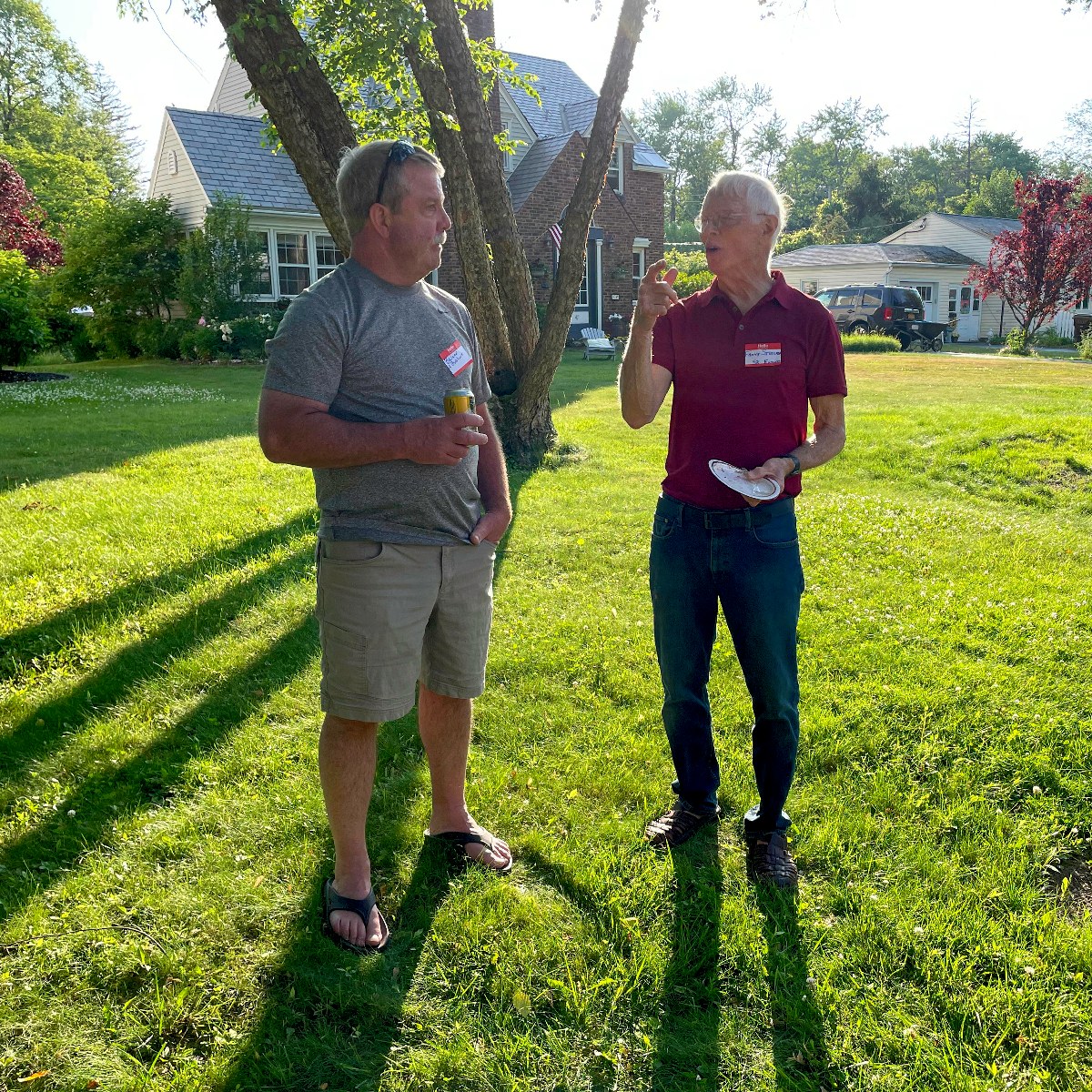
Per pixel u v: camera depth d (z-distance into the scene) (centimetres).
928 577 530
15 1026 206
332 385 214
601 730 346
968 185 7488
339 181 217
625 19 711
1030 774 315
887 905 248
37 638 423
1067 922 244
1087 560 565
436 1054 201
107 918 239
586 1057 202
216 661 400
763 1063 201
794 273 3966
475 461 245
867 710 359
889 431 958
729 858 272
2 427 1049
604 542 588
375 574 223
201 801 295
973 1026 211
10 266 1709
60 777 311
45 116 4819
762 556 254
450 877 260
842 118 7338
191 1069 196
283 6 621
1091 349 2314
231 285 2062
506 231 798
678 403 262
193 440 959
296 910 245
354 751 234
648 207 2717
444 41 721
